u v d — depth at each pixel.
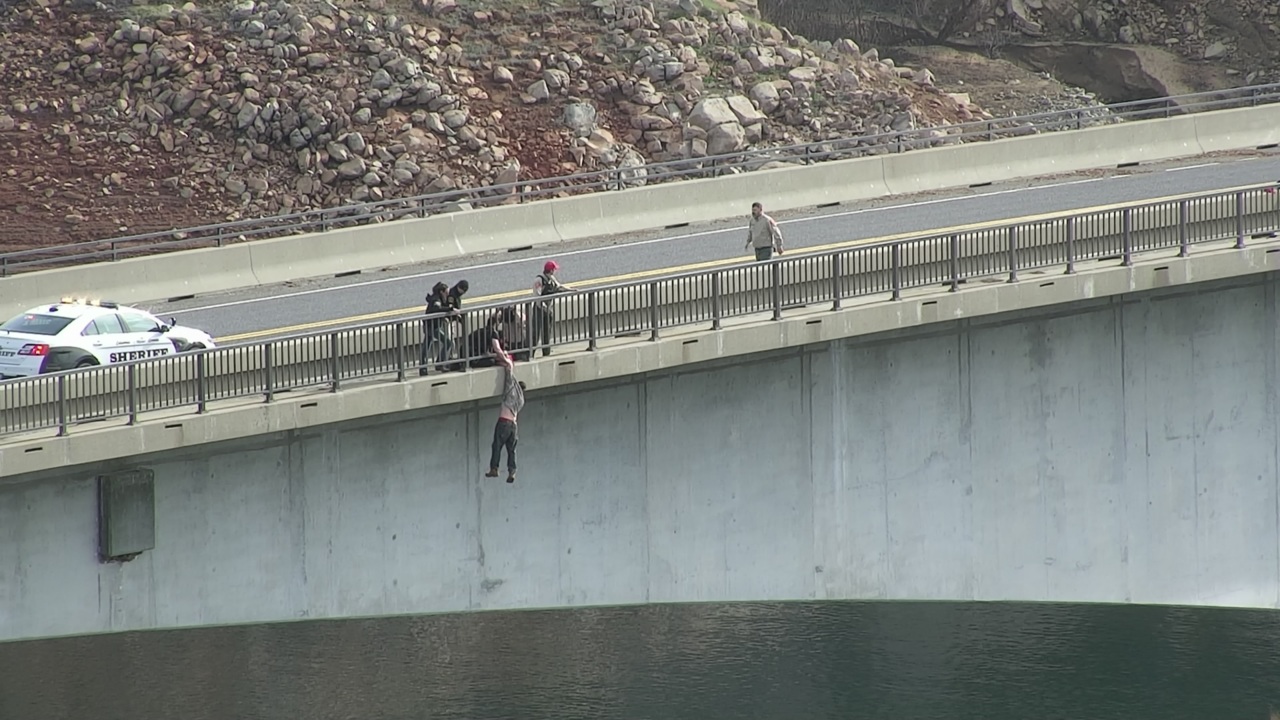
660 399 55.19
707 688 72.56
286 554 50.00
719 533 56.75
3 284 75.00
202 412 47.69
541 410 53.34
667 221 88.56
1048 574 62.16
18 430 45.47
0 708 70.38
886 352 58.44
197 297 78.12
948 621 81.00
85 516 46.78
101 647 80.31
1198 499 64.00
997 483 60.88
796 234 82.81
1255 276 63.50
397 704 71.25
